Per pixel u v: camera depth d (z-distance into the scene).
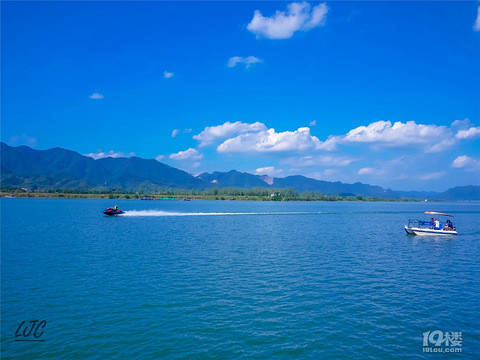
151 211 148.50
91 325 22.72
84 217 104.31
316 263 41.53
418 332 22.64
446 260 45.69
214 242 57.34
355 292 30.28
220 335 21.66
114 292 29.08
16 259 41.28
